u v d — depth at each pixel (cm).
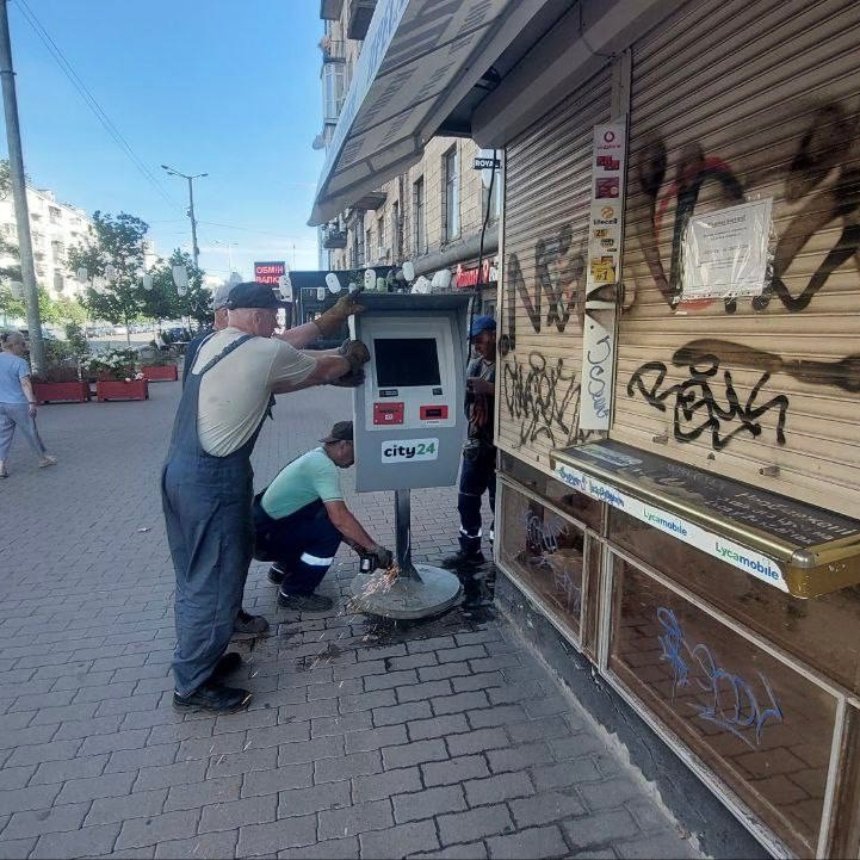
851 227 147
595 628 260
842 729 152
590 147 256
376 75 233
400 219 1582
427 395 335
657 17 210
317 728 264
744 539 145
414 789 229
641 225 226
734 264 183
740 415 183
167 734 262
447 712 273
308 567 362
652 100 216
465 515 424
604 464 212
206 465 262
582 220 264
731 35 180
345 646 328
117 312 2417
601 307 238
